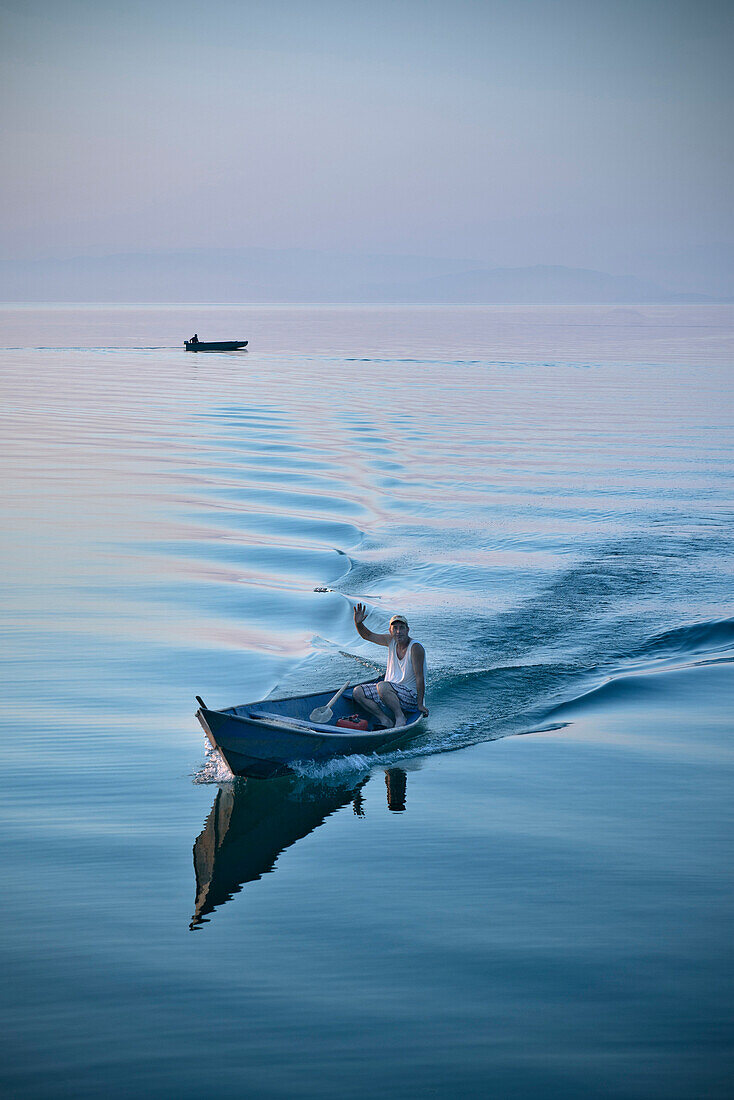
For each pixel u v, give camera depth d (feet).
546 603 47.34
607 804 27.35
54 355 255.29
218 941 20.44
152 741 31.50
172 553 56.44
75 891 22.39
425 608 46.73
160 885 22.75
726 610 46.01
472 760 30.89
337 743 30.30
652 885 22.77
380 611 46.32
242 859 24.12
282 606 47.19
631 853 24.36
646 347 309.22
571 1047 17.37
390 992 18.80
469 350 288.51
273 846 24.85
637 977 19.26
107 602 47.03
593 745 31.89
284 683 37.29
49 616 44.68
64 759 29.89
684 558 55.62
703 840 25.05
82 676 37.29
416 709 34.01
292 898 22.25
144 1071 16.69
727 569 53.26
